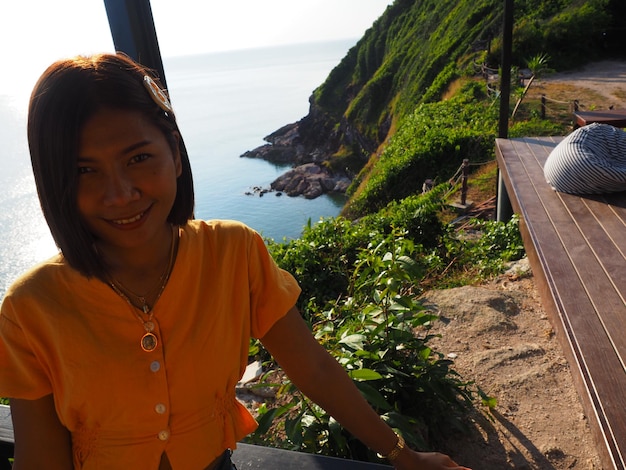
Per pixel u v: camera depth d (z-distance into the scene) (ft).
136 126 2.92
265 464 4.51
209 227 3.54
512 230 23.16
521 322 13.69
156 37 7.38
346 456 7.78
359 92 156.87
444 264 22.56
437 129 59.31
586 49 78.89
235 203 146.41
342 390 3.89
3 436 4.66
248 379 12.69
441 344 12.94
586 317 9.12
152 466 3.35
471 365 11.94
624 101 57.21
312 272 20.80
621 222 13.56
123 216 2.96
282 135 215.72
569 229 13.43
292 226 124.26
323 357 3.87
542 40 78.48
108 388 3.16
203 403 3.46
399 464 4.00
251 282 3.64
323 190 142.31
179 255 3.28
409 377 9.21
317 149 179.11
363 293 12.77
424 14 141.28
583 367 7.76
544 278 11.30
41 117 2.80
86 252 2.98
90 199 2.92
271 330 3.78
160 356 3.22
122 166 2.92
